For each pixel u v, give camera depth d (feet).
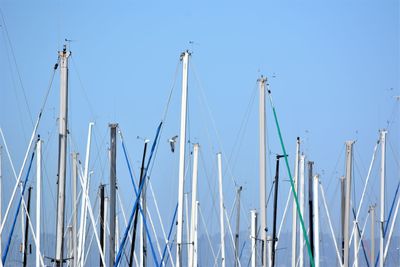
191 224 425.28
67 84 282.77
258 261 431.02
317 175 420.77
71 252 422.82
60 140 278.05
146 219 407.23
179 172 345.10
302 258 441.27
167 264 437.17
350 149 381.60
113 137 350.84
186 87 349.61
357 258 458.50
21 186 393.50
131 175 397.19
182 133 346.74
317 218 417.69
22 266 426.92
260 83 356.18
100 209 392.47
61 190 275.39
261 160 353.92
